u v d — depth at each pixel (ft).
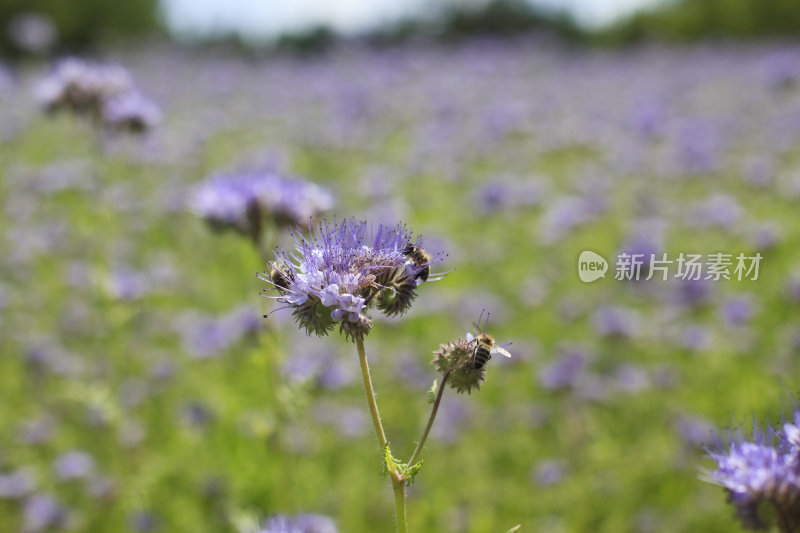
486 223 6.03
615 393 3.73
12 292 4.99
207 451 3.47
